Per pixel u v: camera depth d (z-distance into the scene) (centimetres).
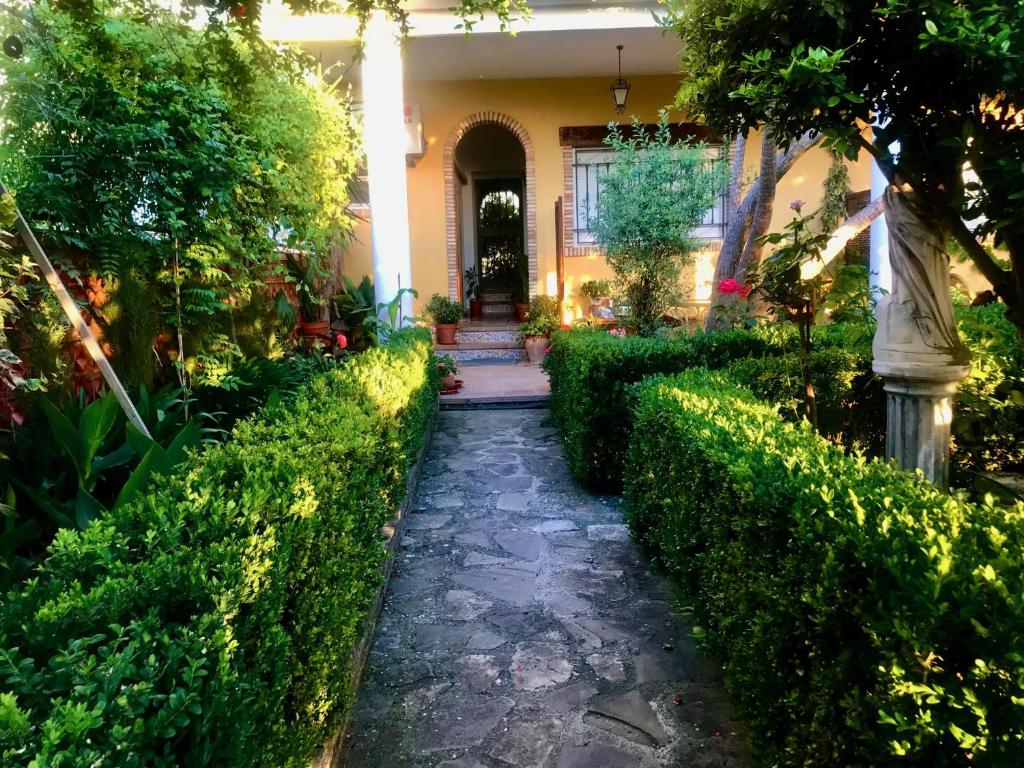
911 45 214
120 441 322
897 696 131
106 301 371
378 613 307
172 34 350
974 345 344
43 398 286
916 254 258
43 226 317
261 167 446
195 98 353
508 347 1039
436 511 448
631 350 470
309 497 188
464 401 783
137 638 112
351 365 433
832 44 228
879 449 400
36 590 133
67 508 261
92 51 294
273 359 551
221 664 119
